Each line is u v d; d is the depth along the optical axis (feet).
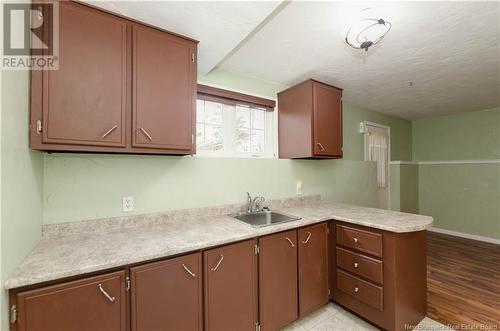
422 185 15.10
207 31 4.81
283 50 6.29
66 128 3.81
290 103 8.11
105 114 4.13
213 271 4.49
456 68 7.46
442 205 14.26
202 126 7.03
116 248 3.99
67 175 4.74
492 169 12.53
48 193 4.55
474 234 13.01
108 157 5.18
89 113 3.99
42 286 3.08
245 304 4.93
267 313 5.29
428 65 7.25
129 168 5.43
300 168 8.89
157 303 3.91
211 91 6.98
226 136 7.52
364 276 5.83
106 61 4.14
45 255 3.66
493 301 6.86
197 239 4.48
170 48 4.79
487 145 12.85
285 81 8.36
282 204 8.17
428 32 5.47
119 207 5.29
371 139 12.77
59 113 3.76
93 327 3.38
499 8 4.61
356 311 6.09
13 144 2.99
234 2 3.97
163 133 4.70
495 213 12.36
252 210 7.17
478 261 9.87
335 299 6.63
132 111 4.38
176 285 4.09
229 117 7.59
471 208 13.16
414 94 10.12
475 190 13.05
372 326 5.84
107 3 4.00
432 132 14.88
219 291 4.57
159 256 3.87
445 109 12.74
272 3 4.00
